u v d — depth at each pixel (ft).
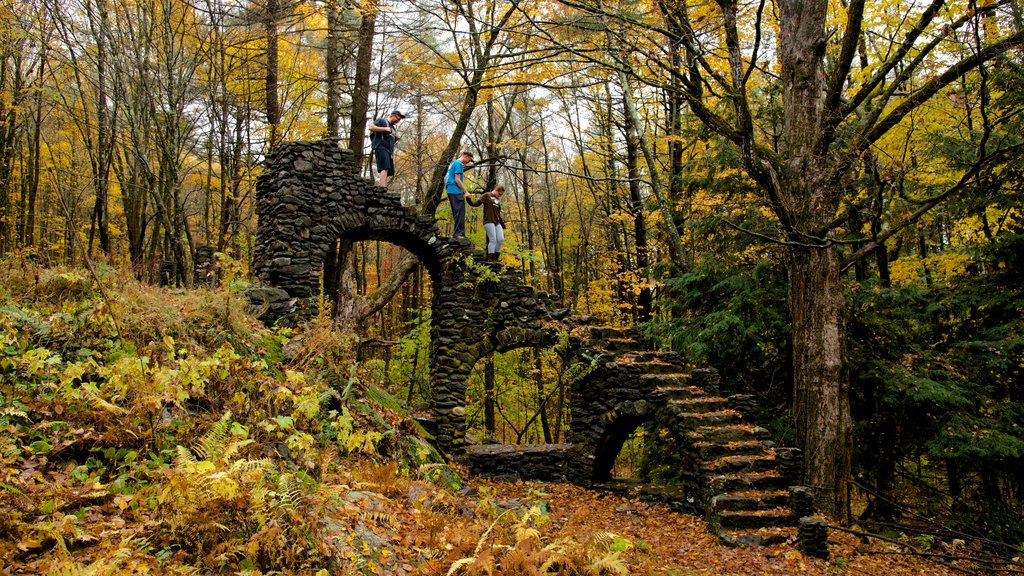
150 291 23.44
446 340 42.19
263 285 37.32
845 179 34.63
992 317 40.60
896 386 37.37
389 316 84.48
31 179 51.80
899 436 40.75
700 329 43.50
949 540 33.78
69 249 50.03
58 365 16.40
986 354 37.93
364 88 49.67
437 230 42.91
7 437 13.05
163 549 11.30
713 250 46.98
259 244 40.19
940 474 50.90
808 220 33.73
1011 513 38.47
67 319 18.60
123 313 19.77
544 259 84.69
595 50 32.71
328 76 51.70
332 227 38.78
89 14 36.60
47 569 9.64
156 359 17.85
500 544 15.51
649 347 47.06
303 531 12.28
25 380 15.58
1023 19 28.76
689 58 35.91
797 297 34.58
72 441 13.75
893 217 33.32
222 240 50.60
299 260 37.27
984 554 30.86
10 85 47.96
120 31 38.60
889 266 52.34
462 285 42.57
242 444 13.35
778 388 46.44
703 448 33.88
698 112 33.68
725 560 26.11
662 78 42.24
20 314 18.07
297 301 35.78
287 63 54.08
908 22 38.65
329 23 47.01
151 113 40.63
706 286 45.52
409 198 95.86
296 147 38.22
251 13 41.14
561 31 42.11
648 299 60.49
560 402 69.05
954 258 43.78
